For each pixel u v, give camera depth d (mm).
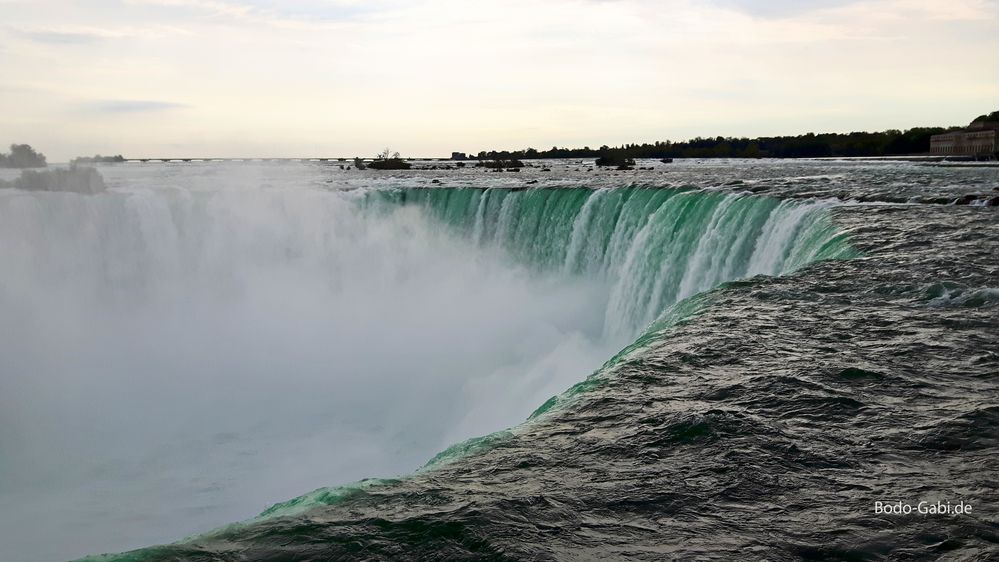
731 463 5391
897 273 12188
